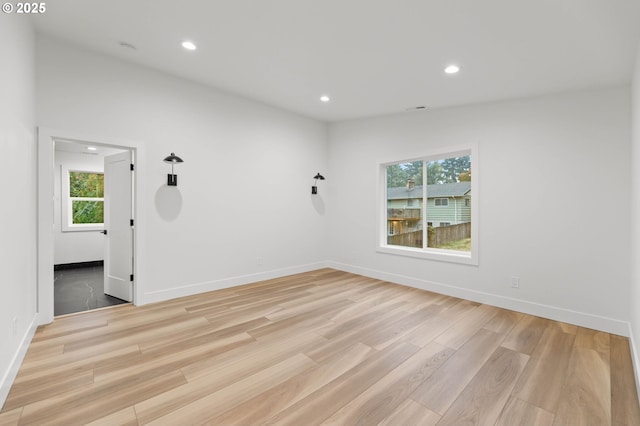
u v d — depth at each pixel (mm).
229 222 4211
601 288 2973
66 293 4020
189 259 3818
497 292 3611
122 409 1698
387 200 4973
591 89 3051
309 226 5316
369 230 4980
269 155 4672
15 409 1682
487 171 3703
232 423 1603
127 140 3293
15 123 2059
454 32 2391
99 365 2156
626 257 2852
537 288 3336
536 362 2287
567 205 3168
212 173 4012
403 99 3910
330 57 2941
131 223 3480
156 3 2227
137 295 3406
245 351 2400
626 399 1851
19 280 2170
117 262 3727
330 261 5613
